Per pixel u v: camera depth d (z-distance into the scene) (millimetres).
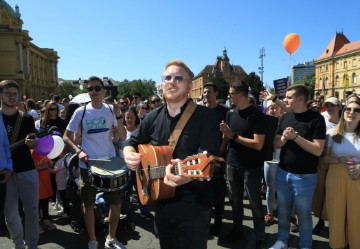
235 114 4453
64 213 5730
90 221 4277
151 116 2736
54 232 5055
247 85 4340
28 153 3902
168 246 2627
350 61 80875
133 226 5078
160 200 2525
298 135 3668
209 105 5438
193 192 2467
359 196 3889
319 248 4527
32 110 9297
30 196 3898
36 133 3801
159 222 2578
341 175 3980
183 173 2082
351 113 3891
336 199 3996
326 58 88875
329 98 5316
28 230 3936
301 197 3846
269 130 4590
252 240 4762
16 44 59844
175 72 2516
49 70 85250
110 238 4367
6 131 3762
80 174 4297
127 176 4152
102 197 5180
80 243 4660
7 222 3883
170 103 2588
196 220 2453
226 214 6004
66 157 5367
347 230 4035
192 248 2473
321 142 3715
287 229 4117
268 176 5344
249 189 4254
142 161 2564
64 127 6555
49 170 5180
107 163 4250
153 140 2660
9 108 3930
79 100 7074
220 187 4957
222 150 4840
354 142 3922
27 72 63844
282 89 6766
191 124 2484
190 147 2461
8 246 4547
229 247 4527
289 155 3910
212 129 2459
